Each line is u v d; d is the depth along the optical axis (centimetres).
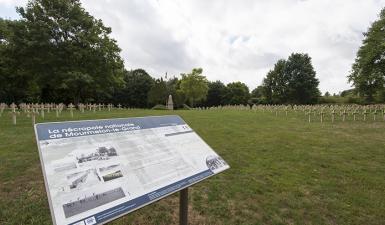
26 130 1013
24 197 417
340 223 377
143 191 240
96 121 273
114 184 229
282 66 6294
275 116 2186
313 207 420
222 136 1027
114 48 3184
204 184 500
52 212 183
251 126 1388
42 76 2711
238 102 6712
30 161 593
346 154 758
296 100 5988
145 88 5584
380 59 3291
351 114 2275
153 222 368
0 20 3231
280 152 768
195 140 362
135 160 265
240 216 387
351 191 485
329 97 5972
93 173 225
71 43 2812
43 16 2734
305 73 5878
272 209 409
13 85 3466
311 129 1321
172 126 356
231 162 652
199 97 5791
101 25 3198
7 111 2050
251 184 504
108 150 254
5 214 364
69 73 2589
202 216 384
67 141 234
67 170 213
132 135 292
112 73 3169
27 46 2614
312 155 740
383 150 816
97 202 208
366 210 415
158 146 304
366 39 3441
